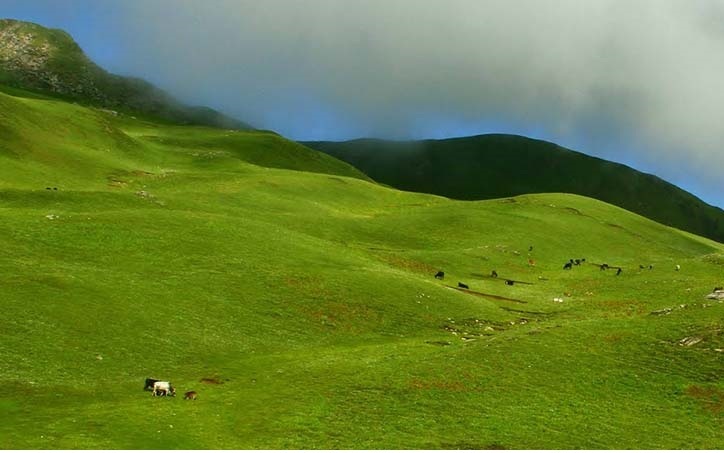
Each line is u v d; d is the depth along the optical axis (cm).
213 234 6825
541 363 4184
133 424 3030
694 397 3603
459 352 4459
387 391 3719
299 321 5219
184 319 4762
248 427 3142
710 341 4278
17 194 7725
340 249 7769
